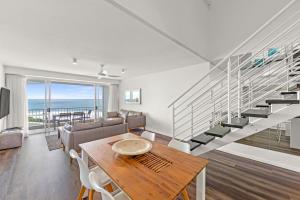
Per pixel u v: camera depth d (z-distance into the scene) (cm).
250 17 308
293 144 276
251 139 308
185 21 274
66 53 329
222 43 347
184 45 278
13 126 460
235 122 206
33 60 388
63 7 166
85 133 326
